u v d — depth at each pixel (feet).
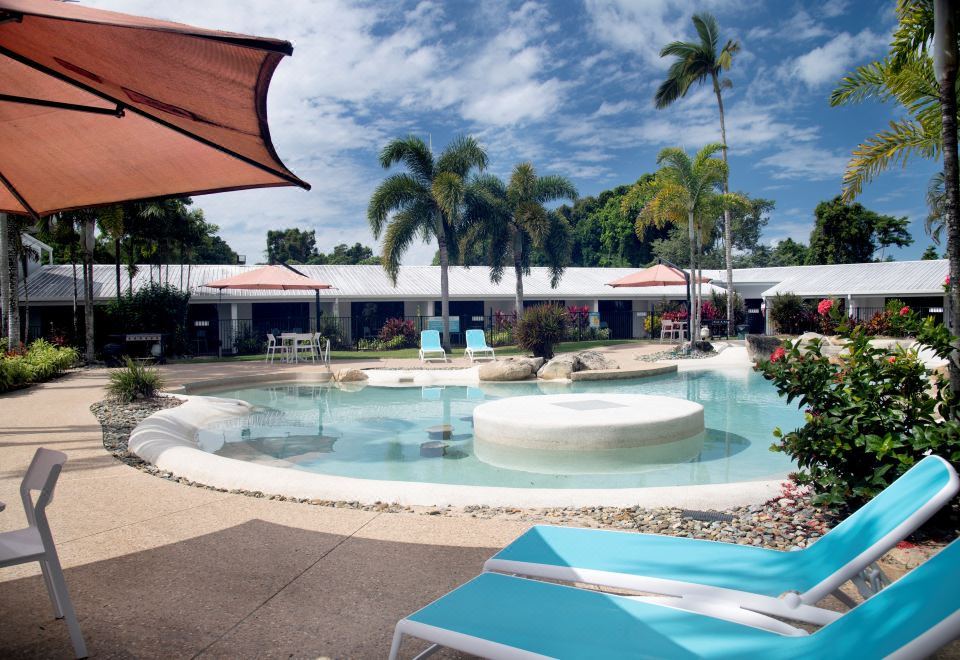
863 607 5.98
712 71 103.30
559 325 70.85
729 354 69.41
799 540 13.83
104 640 9.54
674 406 31.73
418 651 9.17
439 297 103.04
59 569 9.00
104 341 79.46
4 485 19.25
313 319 100.07
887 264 110.22
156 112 10.19
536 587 8.23
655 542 9.79
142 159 12.44
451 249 91.56
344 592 11.26
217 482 19.54
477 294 105.60
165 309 82.02
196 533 14.60
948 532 13.44
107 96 9.96
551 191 90.22
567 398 35.17
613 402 33.40
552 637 6.79
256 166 11.69
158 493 18.16
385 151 84.69
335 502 17.63
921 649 4.87
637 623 7.11
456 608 7.59
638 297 117.91
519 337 70.95
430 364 66.95
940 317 92.89
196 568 12.44
